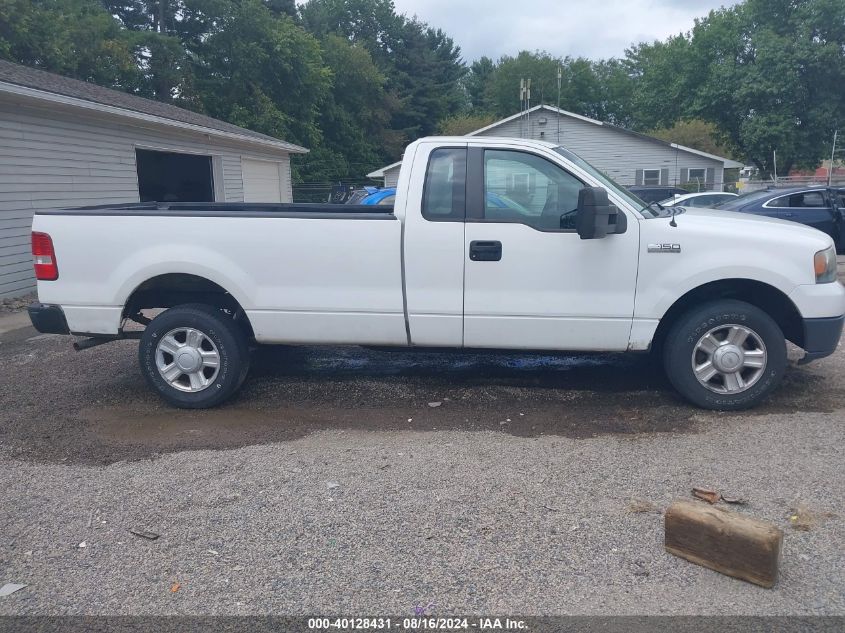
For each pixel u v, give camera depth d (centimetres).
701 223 525
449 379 633
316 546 359
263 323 554
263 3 4416
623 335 527
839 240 1367
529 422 524
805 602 309
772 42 3719
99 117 1395
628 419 525
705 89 4091
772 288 527
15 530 380
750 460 446
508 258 523
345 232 535
